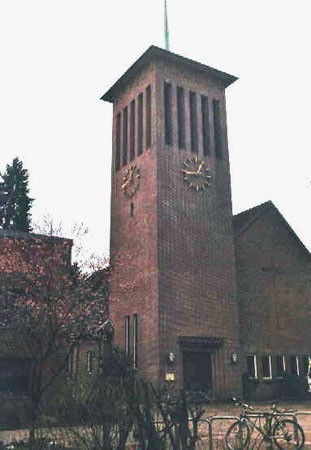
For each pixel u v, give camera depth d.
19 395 20.08
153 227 30.14
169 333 28.22
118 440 9.68
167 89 34.12
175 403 9.66
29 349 19.27
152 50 33.16
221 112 35.81
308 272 36.41
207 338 29.39
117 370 13.15
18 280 22.25
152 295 28.97
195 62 34.69
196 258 30.72
